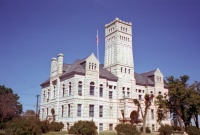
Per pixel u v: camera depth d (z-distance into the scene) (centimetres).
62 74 7875
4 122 7831
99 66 8481
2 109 8206
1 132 5347
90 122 5372
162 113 8125
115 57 8494
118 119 7775
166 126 6719
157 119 8344
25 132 4806
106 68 8831
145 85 9012
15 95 10812
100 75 7706
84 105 7112
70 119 6962
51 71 8488
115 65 8400
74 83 7131
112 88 8069
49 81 8588
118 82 8162
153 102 8812
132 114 8250
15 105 9850
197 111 7538
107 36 9169
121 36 8750
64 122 7219
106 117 7581
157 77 9288
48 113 8344
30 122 5069
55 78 8112
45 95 8856
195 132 6888
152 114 8719
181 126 7600
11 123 4956
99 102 7512
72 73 7269
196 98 7388
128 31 8994
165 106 7738
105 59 9019
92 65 7531
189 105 7438
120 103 7888
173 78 8119
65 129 7119
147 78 9394
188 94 7519
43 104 8875
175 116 9506
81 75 7288
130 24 9094
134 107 7875
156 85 9138
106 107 7669
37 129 5106
